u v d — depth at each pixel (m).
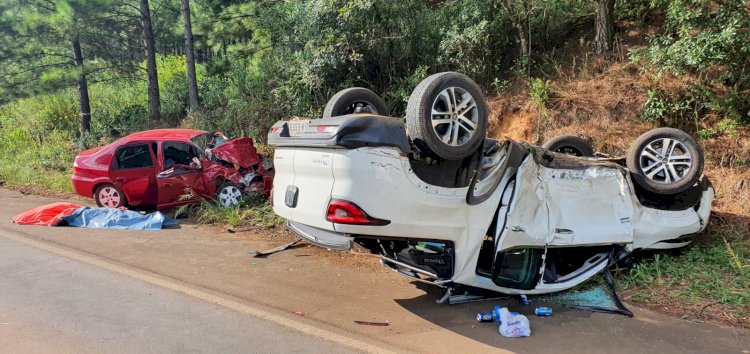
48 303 5.02
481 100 4.75
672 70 8.34
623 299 5.26
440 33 11.34
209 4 17.48
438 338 4.33
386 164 4.33
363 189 4.29
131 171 9.41
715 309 4.96
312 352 4.04
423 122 4.45
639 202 5.79
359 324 4.60
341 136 4.30
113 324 4.54
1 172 14.16
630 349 4.15
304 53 11.80
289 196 4.91
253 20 15.93
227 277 5.88
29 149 17.89
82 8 15.30
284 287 5.56
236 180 9.62
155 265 6.30
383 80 12.02
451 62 11.41
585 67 10.37
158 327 4.49
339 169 4.35
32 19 15.62
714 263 5.96
